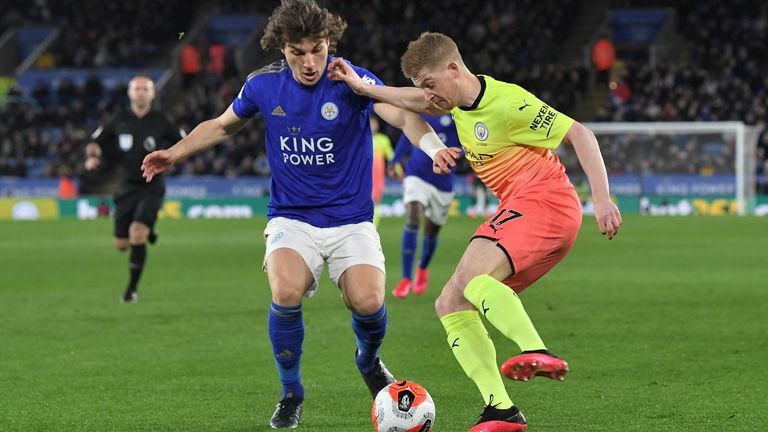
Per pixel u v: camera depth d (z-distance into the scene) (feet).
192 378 79.92
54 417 66.95
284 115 64.59
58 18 476.54
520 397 71.72
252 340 98.63
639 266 168.76
